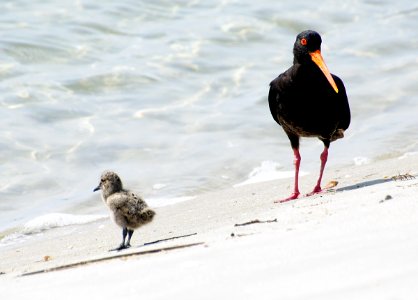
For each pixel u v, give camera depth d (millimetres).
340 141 17656
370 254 5953
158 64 21531
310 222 7891
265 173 16266
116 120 18828
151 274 6527
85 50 21953
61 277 7180
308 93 12328
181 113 19312
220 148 17516
